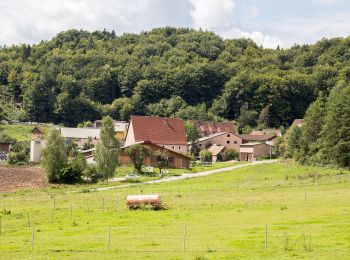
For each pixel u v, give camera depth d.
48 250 42.34
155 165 135.00
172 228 51.03
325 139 123.69
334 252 38.84
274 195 74.75
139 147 124.81
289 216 55.62
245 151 179.75
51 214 63.00
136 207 65.88
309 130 134.12
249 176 111.81
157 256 39.16
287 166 127.38
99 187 100.31
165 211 63.19
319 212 57.50
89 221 57.41
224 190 85.56
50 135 112.00
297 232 46.81
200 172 126.25
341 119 120.31
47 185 105.50
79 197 81.69
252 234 46.59
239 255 38.56
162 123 163.62
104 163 111.19
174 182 105.12
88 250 42.06
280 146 173.00
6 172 128.12
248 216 56.78
